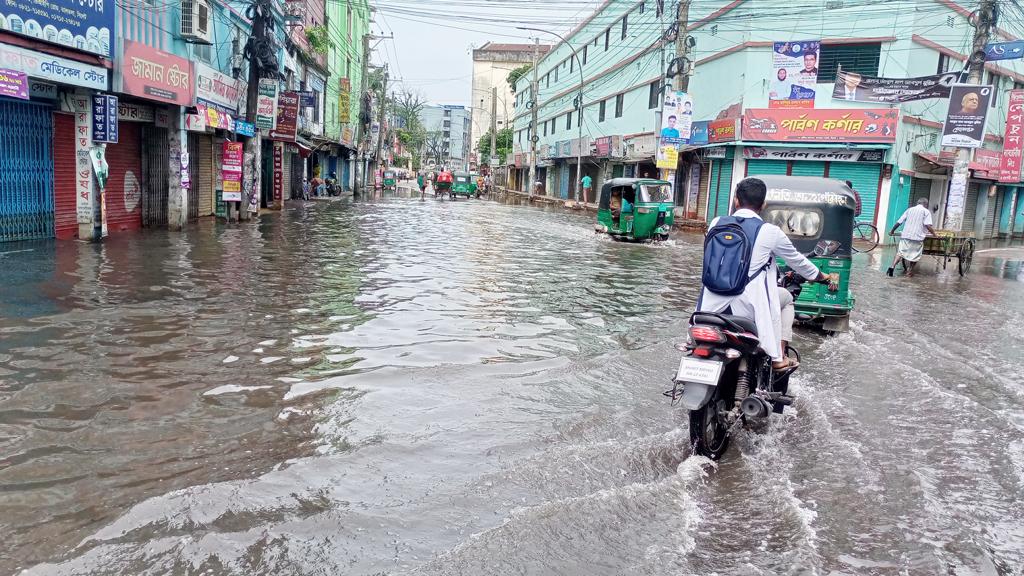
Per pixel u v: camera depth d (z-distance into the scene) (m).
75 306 7.46
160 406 4.70
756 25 24.48
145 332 6.59
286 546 3.05
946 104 25.66
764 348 4.51
